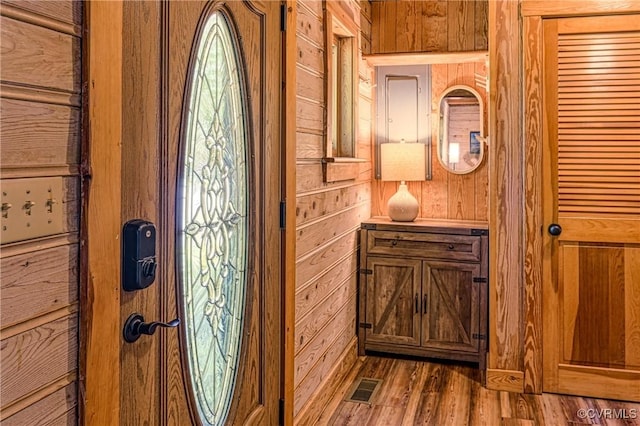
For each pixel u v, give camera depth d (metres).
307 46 2.46
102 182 1.01
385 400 2.87
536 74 2.86
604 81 2.78
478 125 3.83
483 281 3.32
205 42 1.53
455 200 3.89
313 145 2.57
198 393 1.54
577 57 2.81
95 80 0.99
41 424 0.89
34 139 0.87
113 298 1.05
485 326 3.32
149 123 1.25
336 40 3.27
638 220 2.78
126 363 1.18
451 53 3.57
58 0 0.91
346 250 3.27
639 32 2.73
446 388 3.03
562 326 2.91
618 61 2.76
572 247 2.88
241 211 1.78
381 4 3.78
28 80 0.85
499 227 2.98
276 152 2.05
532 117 2.88
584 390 2.89
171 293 1.37
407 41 3.74
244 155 1.79
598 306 2.86
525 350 2.95
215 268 1.62
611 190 2.81
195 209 1.49
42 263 0.89
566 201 2.87
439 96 3.90
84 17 0.97
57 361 0.92
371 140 4.00
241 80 1.75
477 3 3.62
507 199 2.96
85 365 0.98
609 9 2.75
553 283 2.90
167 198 1.34
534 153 2.88
